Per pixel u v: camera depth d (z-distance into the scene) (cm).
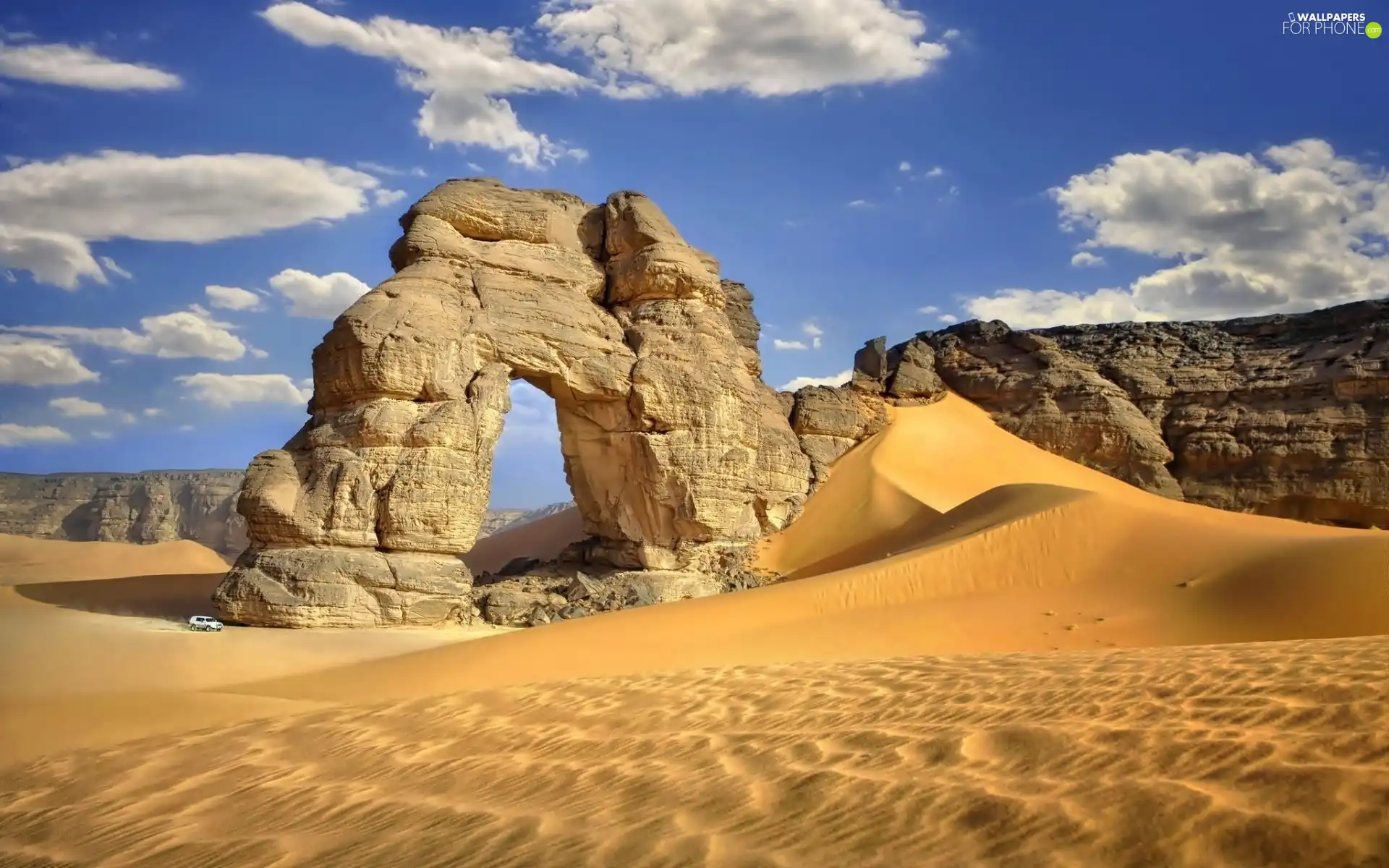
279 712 1911
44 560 7025
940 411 6419
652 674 1723
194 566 7094
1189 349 6588
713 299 4578
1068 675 1284
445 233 4091
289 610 3331
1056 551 2927
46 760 1523
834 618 2702
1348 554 2381
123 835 1111
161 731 1744
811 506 5334
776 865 734
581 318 4259
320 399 3838
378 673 2352
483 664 2356
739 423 4431
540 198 4453
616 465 4397
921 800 825
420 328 3725
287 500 3550
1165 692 1088
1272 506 5750
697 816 875
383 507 3597
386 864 868
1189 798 731
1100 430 6194
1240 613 2300
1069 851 688
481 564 6444
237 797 1214
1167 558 2745
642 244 4519
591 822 899
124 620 3366
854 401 6016
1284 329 6419
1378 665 1069
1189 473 6084
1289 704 950
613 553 4434
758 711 1330
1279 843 647
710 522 4284
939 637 2466
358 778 1232
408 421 3669
